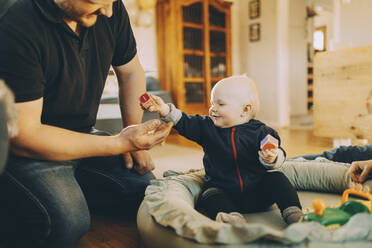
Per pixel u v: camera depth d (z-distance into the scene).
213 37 4.39
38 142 0.83
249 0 4.94
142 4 3.92
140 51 4.06
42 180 0.89
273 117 4.76
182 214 0.78
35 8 0.86
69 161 1.05
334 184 1.19
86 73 1.06
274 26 4.63
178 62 3.97
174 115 1.03
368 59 2.36
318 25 8.72
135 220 1.25
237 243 0.66
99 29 1.06
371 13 2.89
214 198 0.94
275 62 4.66
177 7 3.93
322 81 2.62
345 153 1.54
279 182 0.94
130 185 1.23
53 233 0.89
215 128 1.02
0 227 0.92
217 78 4.46
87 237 1.09
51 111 1.00
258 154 0.98
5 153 0.47
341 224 0.77
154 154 2.60
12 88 0.79
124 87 1.26
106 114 2.57
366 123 2.42
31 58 0.82
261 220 0.97
